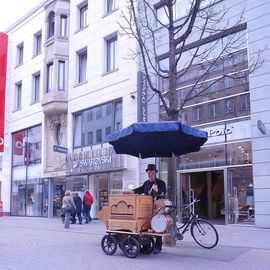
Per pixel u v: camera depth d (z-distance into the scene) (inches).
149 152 437.7
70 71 988.6
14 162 1209.4
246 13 619.5
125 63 826.2
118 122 837.8
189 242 429.4
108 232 366.3
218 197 650.8
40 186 1067.9
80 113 954.1
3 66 458.3
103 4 907.4
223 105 647.8
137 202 349.1
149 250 362.6
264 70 588.4
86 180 901.2
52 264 316.8
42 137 1067.9
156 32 745.0
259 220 571.8
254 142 589.3
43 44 1087.6
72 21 1001.5
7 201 1198.3
